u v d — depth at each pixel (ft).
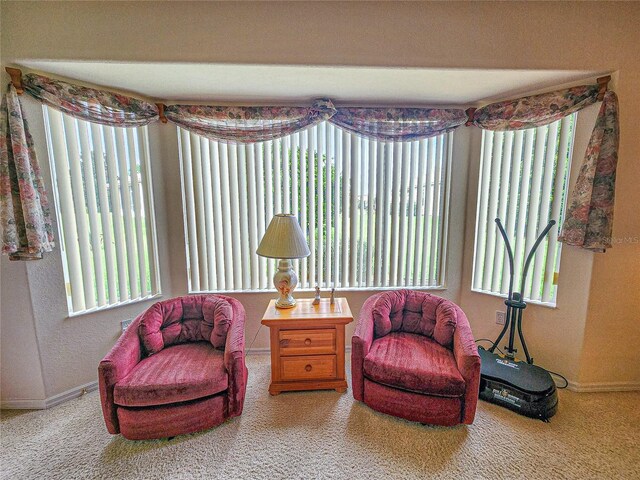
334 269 9.25
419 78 6.64
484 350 7.80
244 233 8.92
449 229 9.11
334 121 8.36
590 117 6.70
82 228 7.12
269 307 7.73
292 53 6.01
